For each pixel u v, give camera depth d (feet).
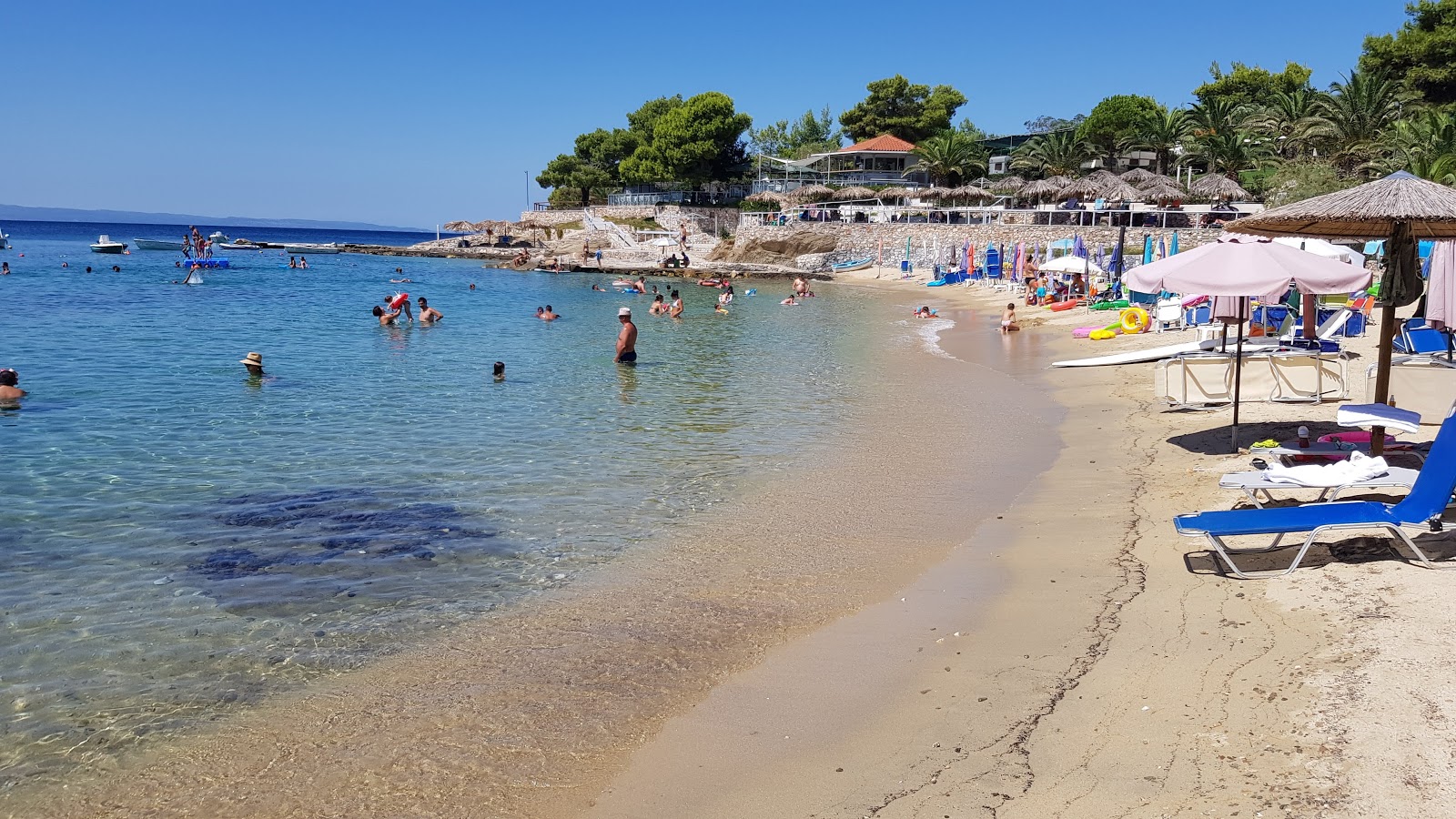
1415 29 186.91
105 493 33.12
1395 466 27.76
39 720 17.85
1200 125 204.64
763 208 272.72
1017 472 36.91
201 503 32.17
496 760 16.58
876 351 79.30
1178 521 23.13
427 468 37.70
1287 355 44.21
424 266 230.07
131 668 20.02
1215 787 14.03
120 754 16.74
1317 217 28.09
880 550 27.96
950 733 16.83
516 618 23.00
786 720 17.83
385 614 23.11
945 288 164.55
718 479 36.52
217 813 15.07
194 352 70.18
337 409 49.75
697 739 17.21
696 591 24.85
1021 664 19.45
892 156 273.33
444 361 68.90
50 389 53.42
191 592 24.35
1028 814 14.02
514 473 37.09
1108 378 59.11
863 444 42.70
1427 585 20.48
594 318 107.14
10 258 215.72
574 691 19.19
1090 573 24.64
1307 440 32.68
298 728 17.67
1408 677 16.40
